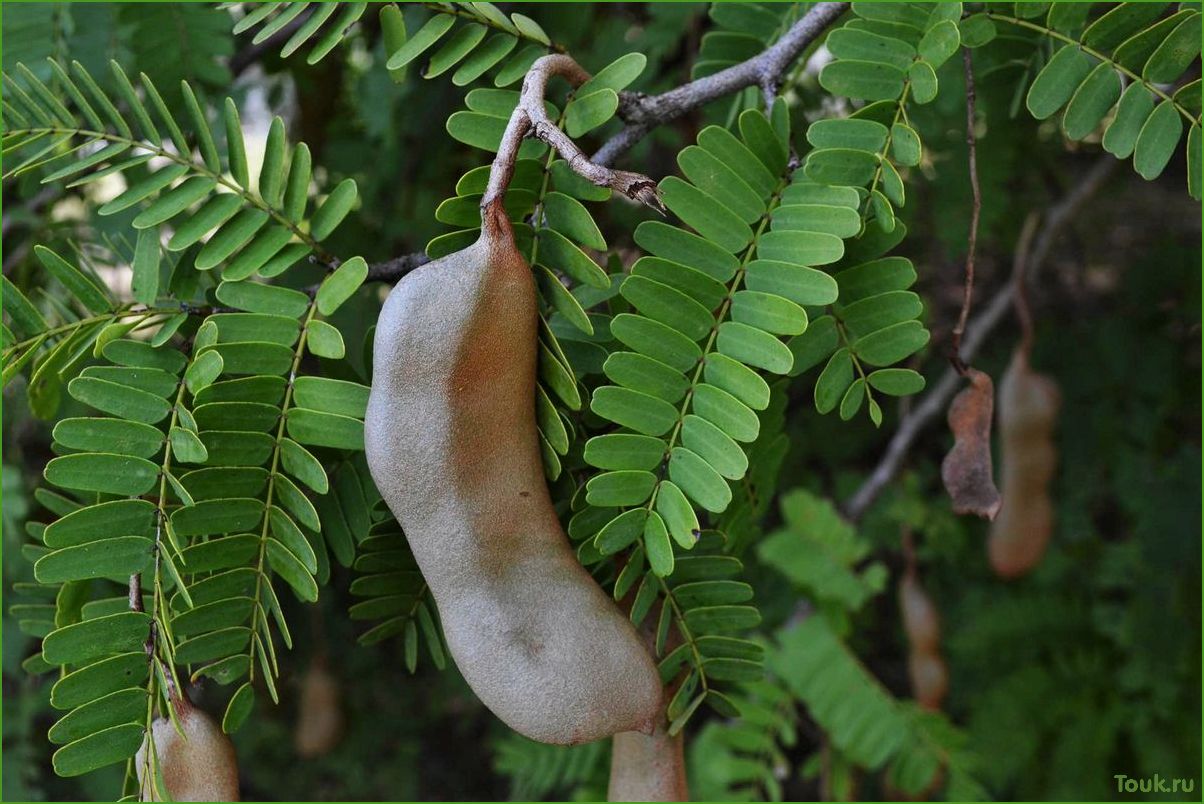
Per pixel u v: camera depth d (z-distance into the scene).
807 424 1.16
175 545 0.49
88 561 0.49
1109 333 1.13
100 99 0.53
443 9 0.52
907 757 0.84
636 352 0.50
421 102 0.76
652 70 0.68
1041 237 0.97
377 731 1.33
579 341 0.50
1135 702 1.16
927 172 0.81
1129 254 1.26
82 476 0.49
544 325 0.49
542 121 0.48
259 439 0.50
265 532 0.50
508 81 0.52
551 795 1.38
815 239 0.50
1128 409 1.13
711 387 0.50
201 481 0.50
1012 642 1.20
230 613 0.50
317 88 0.84
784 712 0.87
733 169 0.50
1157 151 0.51
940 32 0.51
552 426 0.49
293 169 0.51
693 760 0.87
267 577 0.50
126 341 0.50
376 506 0.52
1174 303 1.13
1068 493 1.15
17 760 0.83
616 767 0.53
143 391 0.50
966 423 0.54
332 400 0.50
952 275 1.23
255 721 1.28
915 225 0.91
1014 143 0.79
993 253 1.18
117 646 0.49
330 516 0.52
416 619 0.53
